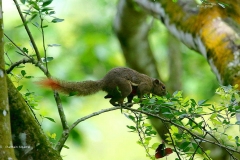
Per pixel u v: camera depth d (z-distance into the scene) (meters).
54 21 7.45
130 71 10.34
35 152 6.86
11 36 18.94
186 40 11.15
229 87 7.50
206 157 7.66
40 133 6.98
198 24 10.76
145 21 16.38
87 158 20.92
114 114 21.31
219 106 7.41
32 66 17.17
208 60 10.14
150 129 7.66
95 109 19.52
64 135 7.54
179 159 7.52
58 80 8.48
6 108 6.21
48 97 16.06
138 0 13.53
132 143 21.41
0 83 6.25
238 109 7.26
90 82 9.51
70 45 19.91
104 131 21.34
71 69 19.09
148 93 11.07
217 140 7.35
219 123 7.36
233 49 9.70
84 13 20.59
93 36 19.75
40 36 19.30
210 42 10.15
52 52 19.09
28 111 7.03
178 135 7.56
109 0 20.47
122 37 16.84
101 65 19.58
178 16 11.43
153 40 21.30
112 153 21.02
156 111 7.57
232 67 9.37
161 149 7.74
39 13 7.38
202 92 19.33
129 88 9.93
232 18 10.58
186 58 20.28
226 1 10.85
